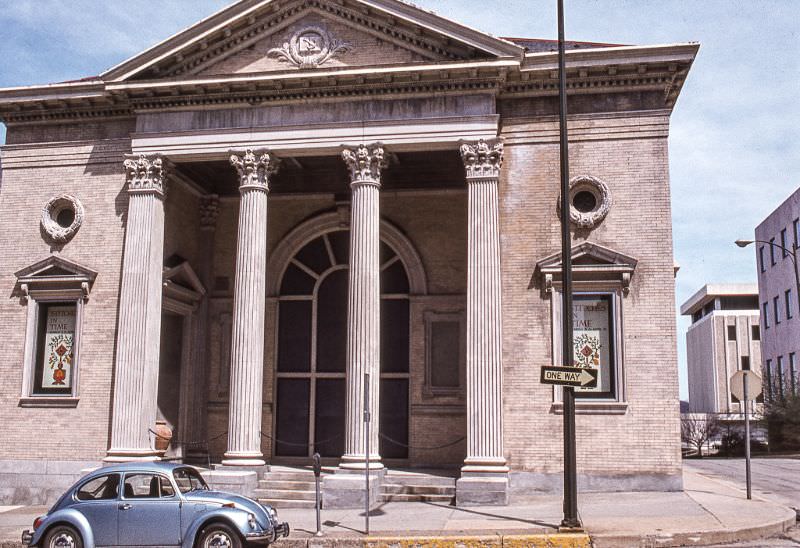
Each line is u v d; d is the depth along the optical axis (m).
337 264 23.73
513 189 19.64
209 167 22.55
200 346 23.17
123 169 21.42
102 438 20.30
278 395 23.36
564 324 13.93
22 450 20.66
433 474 19.81
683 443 51.09
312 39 20.22
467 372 18.34
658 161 19.20
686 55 18.92
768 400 44.66
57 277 21.05
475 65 18.98
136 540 12.28
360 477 17.80
